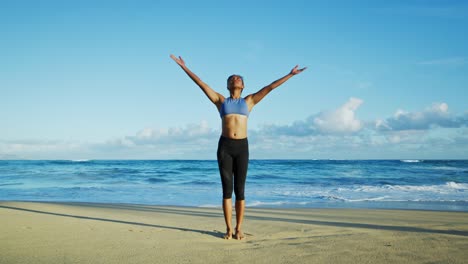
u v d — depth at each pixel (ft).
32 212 21.59
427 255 10.57
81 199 38.45
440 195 42.34
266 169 108.17
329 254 10.78
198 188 52.60
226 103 14.12
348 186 55.67
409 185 56.80
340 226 17.28
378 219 21.17
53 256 10.72
